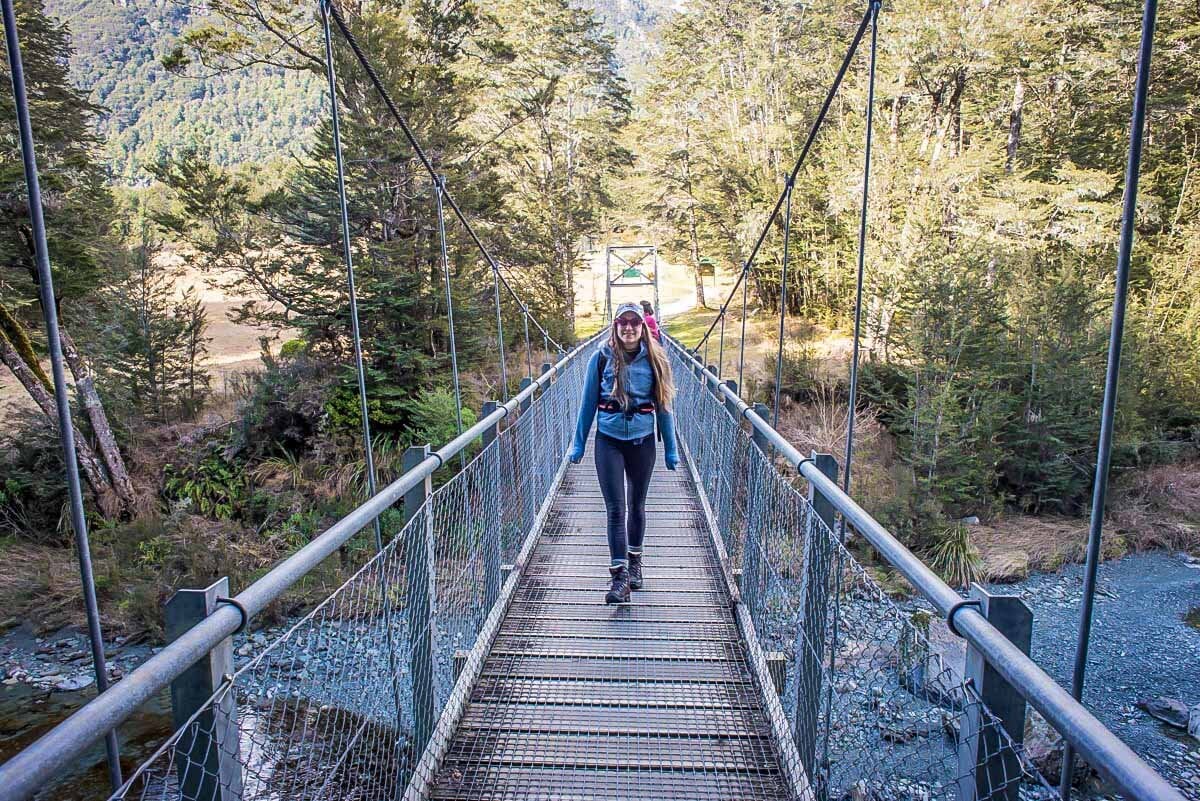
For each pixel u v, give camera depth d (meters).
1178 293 14.12
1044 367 11.66
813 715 2.14
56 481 10.56
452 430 10.70
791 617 2.46
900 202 15.52
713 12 27.06
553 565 4.21
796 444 12.08
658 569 4.12
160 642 7.82
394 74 12.59
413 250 12.81
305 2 12.73
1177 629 8.37
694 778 2.34
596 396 3.50
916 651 1.54
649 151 29.38
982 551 10.20
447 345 13.34
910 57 15.32
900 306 13.46
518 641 3.24
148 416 12.94
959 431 11.25
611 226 35.97
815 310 21.41
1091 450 11.65
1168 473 11.91
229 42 12.52
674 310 31.05
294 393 11.51
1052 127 18.11
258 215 12.88
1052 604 9.09
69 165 10.83
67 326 11.84
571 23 25.52
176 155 13.86
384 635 1.97
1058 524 11.15
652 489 6.02
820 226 20.03
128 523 10.27
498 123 22.91
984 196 15.25
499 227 16.39
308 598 7.71
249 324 13.22
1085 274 13.35
